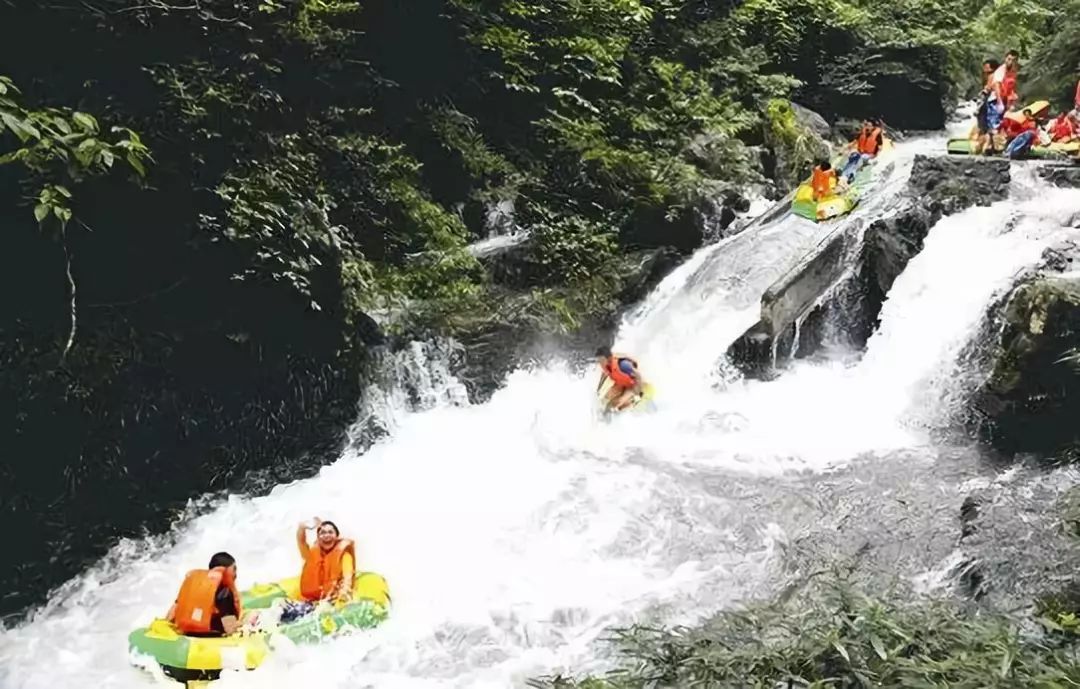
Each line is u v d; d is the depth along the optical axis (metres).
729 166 15.62
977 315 9.34
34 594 7.52
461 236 12.46
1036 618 5.24
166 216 8.41
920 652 4.61
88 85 8.17
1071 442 8.01
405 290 11.34
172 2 9.09
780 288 10.88
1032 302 8.13
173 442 8.60
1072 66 18.53
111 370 8.18
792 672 4.59
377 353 10.42
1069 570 5.77
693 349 11.73
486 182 13.38
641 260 13.35
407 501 8.59
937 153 14.16
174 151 8.52
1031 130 13.05
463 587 7.09
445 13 13.06
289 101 10.83
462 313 11.49
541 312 11.95
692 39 17.97
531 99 14.38
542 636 6.46
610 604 6.71
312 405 9.60
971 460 8.28
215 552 8.06
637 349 12.13
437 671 6.18
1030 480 7.54
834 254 11.61
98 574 7.83
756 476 8.34
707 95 16.80
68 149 7.50
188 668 6.12
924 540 6.91
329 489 8.98
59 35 8.07
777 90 17.94
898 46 20.42
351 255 10.77
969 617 5.30
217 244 8.70
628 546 7.53
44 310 7.80
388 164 11.97
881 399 9.76
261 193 9.24
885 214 11.62
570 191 13.91
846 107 20.23
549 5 15.14
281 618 6.52
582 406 10.70
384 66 12.60
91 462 8.05
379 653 6.37
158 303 8.52
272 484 9.12
